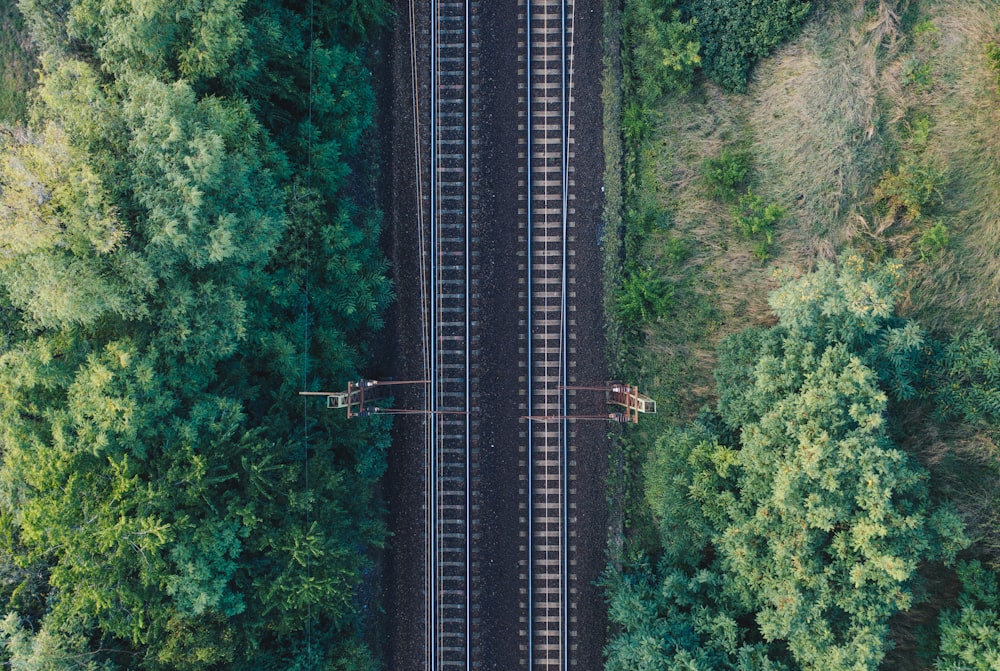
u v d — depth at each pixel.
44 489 22.34
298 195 25.88
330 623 27.64
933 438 25.72
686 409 28.50
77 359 23.53
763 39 27.33
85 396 22.67
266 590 24.61
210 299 23.97
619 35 28.48
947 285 27.05
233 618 24.61
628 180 28.58
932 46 27.19
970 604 24.56
